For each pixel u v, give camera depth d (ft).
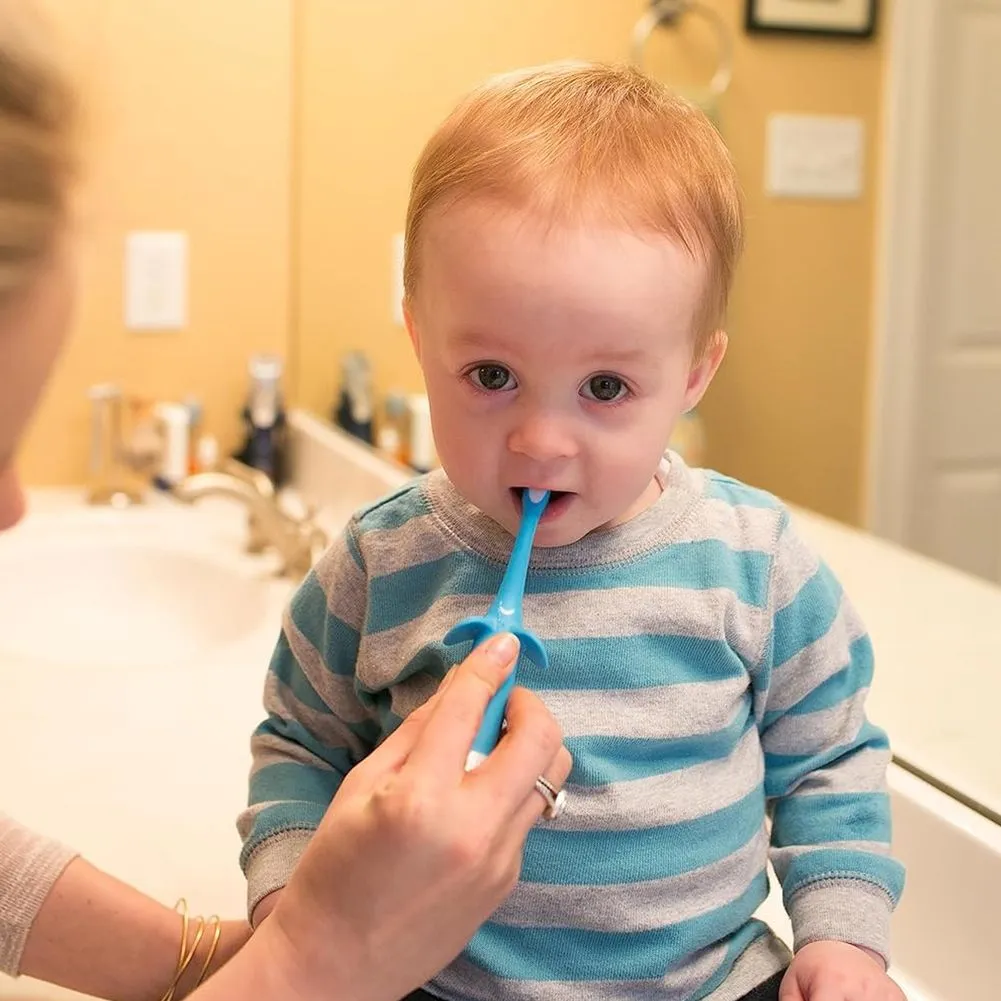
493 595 2.37
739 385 4.11
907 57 3.65
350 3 5.67
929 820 2.86
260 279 6.09
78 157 1.59
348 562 2.57
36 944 2.50
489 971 2.26
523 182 2.12
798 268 3.98
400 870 1.83
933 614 3.59
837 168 3.83
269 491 5.11
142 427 5.89
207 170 5.91
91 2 1.67
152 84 5.75
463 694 1.97
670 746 2.31
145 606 5.31
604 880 2.25
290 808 2.51
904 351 3.67
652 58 4.57
